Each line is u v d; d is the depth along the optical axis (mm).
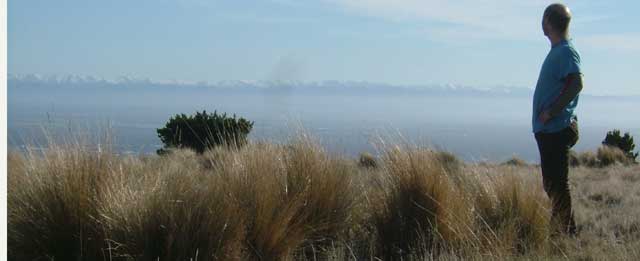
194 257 4746
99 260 4934
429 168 6117
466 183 6840
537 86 6809
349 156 6578
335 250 5484
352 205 6082
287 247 5258
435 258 5395
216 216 4930
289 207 5516
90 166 5430
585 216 7707
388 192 6156
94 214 5082
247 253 5086
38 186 5219
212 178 5793
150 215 4844
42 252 5016
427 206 5906
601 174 15727
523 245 5820
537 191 6457
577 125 6785
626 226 6957
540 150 6758
